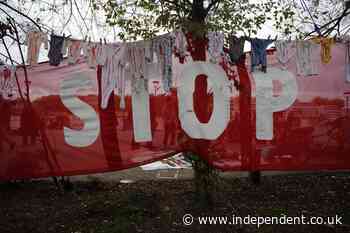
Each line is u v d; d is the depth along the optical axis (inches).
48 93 227.3
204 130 237.6
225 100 239.1
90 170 229.5
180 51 235.5
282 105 241.0
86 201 325.7
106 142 231.0
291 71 240.4
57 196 346.3
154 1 263.3
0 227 259.1
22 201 329.7
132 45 231.6
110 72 229.9
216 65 238.1
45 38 216.4
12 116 225.8
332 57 244.2
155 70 233.1
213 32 236.2
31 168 226.1
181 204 295.6
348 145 244.4
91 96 229.6
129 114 232.5
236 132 240.1
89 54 227.1
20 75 226.4
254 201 316.8
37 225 263.4
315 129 243.0
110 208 281.1
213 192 283.3
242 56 239.5
